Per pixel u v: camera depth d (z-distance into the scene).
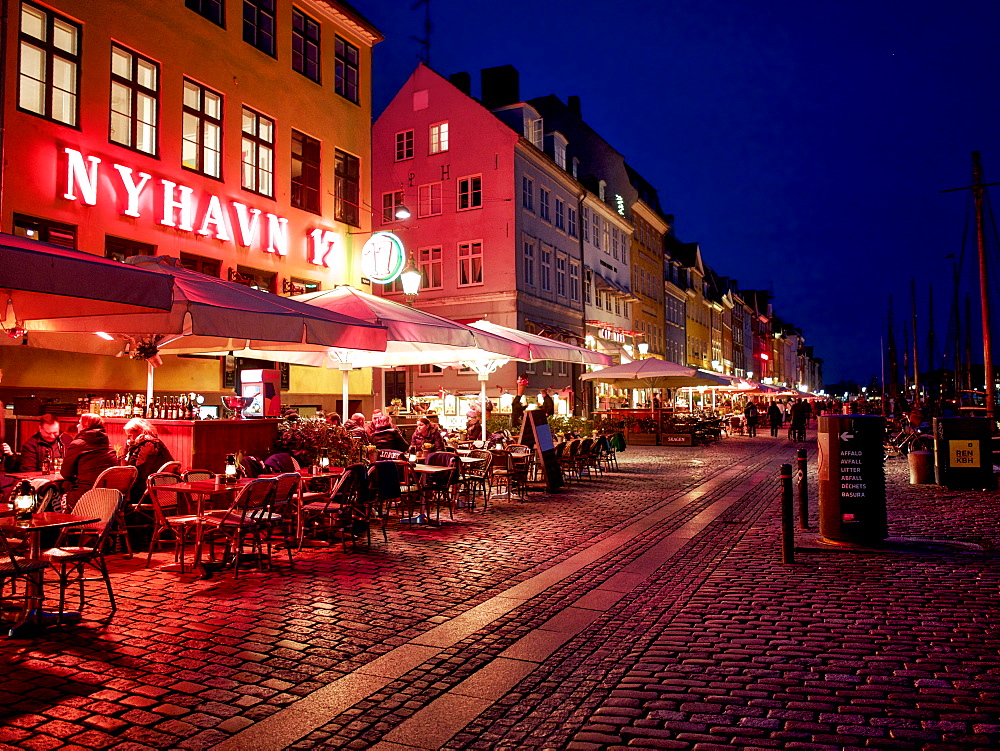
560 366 38.00
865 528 9.12
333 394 21.23
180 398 11.55
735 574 7.92
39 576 5.96
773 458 24.39
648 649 5.54
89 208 14.70
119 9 15.48
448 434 19.64
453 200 34.47
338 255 21.61
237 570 7.80
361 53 23.27
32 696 4.59
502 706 4.51
